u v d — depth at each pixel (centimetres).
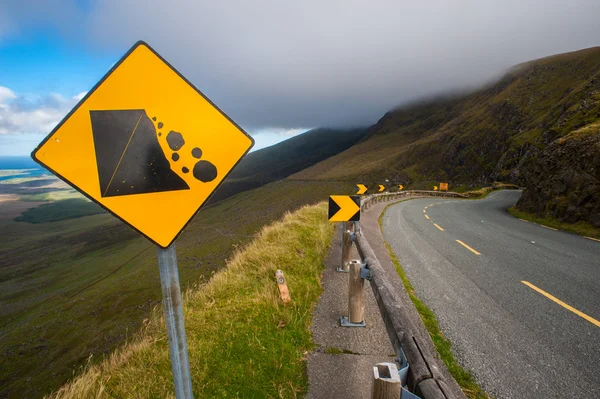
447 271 649
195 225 13762
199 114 140
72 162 125
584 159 1505
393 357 325
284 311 401
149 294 5900
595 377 312
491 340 380
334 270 601
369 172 14475
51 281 10731
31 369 3919
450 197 3644
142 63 131
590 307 475
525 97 11606
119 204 132
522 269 668
